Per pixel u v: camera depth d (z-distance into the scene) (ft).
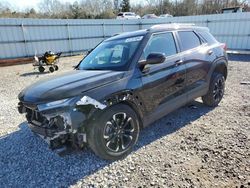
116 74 9.72
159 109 11.30
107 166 9.29
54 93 8.56
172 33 12.66
